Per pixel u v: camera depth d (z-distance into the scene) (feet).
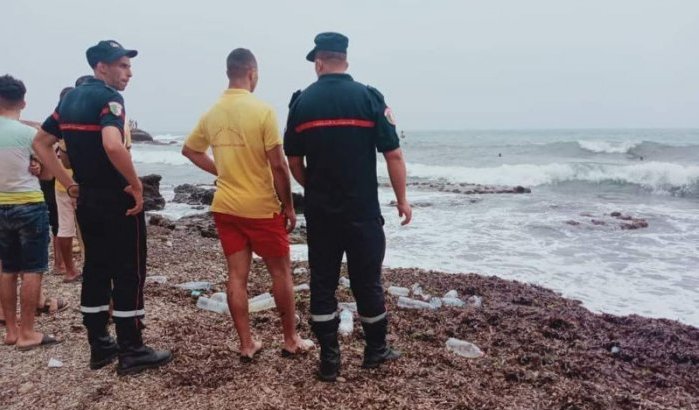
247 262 13.56
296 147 12.55
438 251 34.86
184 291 20.72
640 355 16.29
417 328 17.49
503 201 59.41
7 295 14.97
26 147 14.42
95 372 13.26
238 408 11.53
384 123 11.98
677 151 98.43
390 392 12.28
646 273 28.96
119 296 12.85
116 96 12.17
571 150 114.52
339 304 19.24
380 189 72.49
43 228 14.89
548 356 15.24
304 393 12.16
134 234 12.84
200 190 63.77
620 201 59.16
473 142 193.57
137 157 137.08
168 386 12.49
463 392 12.40
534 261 31.91
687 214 48.65
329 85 12.16
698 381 14.32
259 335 15.75
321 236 12.50
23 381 12.85
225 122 12.68
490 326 18.24
